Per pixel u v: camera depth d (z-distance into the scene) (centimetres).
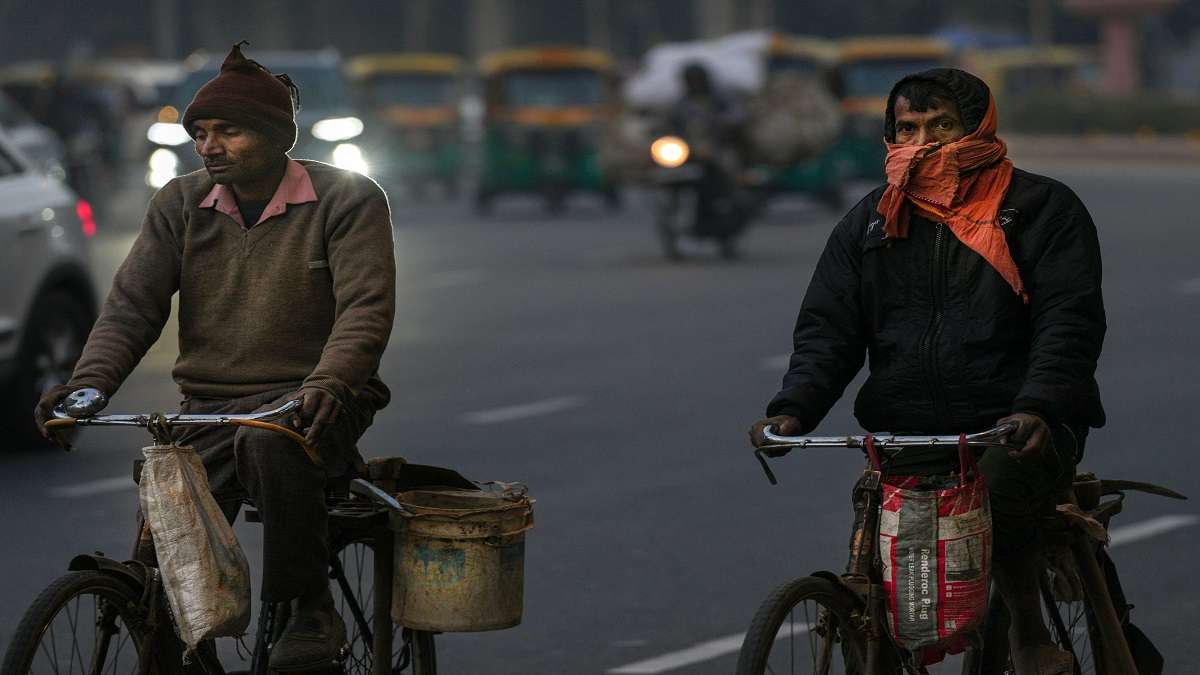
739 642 1766
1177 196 8362
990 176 1225
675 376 3456
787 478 2556
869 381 1247
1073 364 1184
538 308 4516
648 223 7438
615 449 2772
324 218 1288
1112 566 1370
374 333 1259
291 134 1291
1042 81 17425
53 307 2888
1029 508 1228
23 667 1159
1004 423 1156
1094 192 8744
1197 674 1641
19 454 2822
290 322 1291
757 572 2034
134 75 11144
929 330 1220
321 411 1214
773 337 3938
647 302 4591
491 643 1777
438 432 2912
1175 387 3253
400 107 9456
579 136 8031
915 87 1225
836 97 8056
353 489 1274
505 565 1274
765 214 7525
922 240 1223
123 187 9781
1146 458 2641
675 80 7694
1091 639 1331
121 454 2800
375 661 1319
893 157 1222
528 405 3162
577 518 2309
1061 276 1201
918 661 1220
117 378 1277
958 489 1170
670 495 2444
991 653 1304
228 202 1295
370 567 1376
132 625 1230
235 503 1310
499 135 8038
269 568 1241
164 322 1319
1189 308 4306
